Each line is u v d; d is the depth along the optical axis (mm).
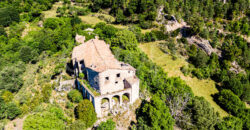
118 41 81438
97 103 52438
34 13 116688
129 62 70875
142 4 114000
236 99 76875
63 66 67875
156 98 53500
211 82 92562
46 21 106375
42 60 78500
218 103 82438
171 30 111000
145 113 53188
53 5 138750
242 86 88562
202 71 93938
